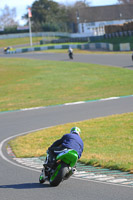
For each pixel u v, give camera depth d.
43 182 18.28
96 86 74.94
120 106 50.25
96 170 21.34
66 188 17.25
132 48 135.25
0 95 71.94
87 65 110.06
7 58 152.50
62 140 17.23
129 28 160.38
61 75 94.06
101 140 31.33
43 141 32.38
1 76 99.94
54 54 153.50
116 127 36.47
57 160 16.95
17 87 80.38
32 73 101.88
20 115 48.47
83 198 15.45
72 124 39.78
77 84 79.25
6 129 39.44
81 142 17.14
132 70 92.75
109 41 160.25
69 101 58.59
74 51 155.62
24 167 22.95
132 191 16.34
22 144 31.75
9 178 19.92
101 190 16.69
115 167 21.36
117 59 116.12
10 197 15.87
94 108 50.12
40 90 74.56
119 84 74.94
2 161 25.31
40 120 43.75
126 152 26.38
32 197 15.80
